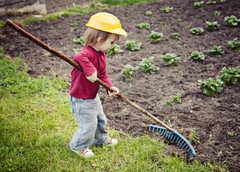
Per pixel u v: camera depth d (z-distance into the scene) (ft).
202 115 15.31
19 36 26.43
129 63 21.43
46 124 14.43
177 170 11.76
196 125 14.53
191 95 17.19
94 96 11.27
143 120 14.99
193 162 12.16
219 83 17.02
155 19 30.58
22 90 17.54
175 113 15.56
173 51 23.17
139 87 18.22
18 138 13.52
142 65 19.54
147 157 12.42
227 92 17.35
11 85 18.02
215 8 32.91
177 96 16.47
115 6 36.27
